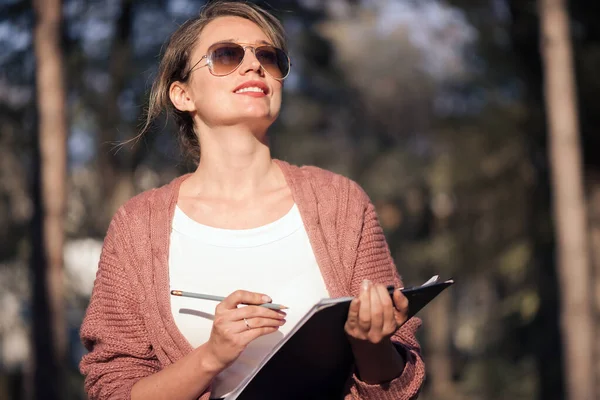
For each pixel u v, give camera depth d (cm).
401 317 228
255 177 265
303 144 2155
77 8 1183
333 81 1936
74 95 1234
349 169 2536
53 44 970
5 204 1524
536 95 1572
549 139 1013
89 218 1357
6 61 1159
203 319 249
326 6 1523
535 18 1485
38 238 952
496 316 1838
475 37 1588
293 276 250
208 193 265
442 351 2405
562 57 996
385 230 2236
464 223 1706
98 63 1227
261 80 265
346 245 257
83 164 1362
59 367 938
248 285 249
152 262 258
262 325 228
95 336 260
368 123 2675
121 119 1220
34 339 941
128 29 1210
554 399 1603
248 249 252
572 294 994
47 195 955
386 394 242
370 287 224
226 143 265
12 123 1309
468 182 1659
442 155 1769
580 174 996
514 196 1631
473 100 1692
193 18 284
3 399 1642
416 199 2216
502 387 1764
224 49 263
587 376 989
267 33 277
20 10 1130
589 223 1365
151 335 254
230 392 250
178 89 280
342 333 235
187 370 233
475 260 1708
